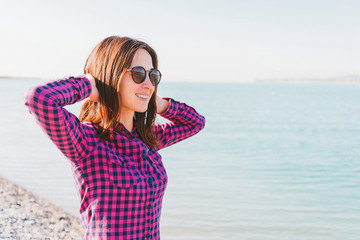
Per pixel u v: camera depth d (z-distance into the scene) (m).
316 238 7.73
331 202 10.33
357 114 53.19
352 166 16.30
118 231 1.83
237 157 18.33
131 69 1.93
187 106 2.56
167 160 16.92
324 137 28.56
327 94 141.50
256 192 11.16
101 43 1.98
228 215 8.75
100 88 1.92
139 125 2.18
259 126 36.34
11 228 6.93
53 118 1.60
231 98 102.88
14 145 18.75
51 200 9.53
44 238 6.65
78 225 7.77
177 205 9.36
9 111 43.16
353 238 7.75
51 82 1.68
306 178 13.65
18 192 10.03
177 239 7.20
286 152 20.67
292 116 49.09
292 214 9.09
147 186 1.92
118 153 1.92
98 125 1.95
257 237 7.58
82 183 1.86
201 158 17.66
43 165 13.88
